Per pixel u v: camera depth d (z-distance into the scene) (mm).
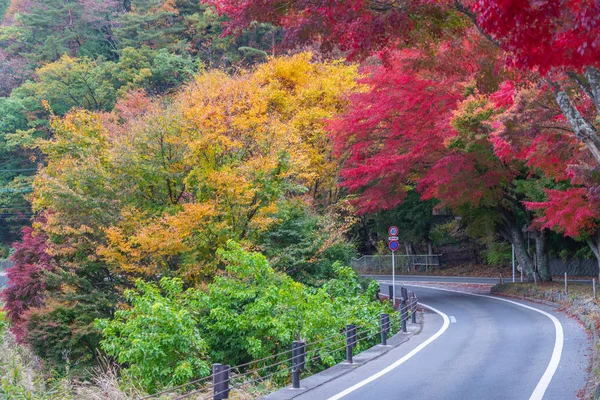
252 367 17297
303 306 17359
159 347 14617
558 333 17234
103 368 20172
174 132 21484
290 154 22938
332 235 24375
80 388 14758
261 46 51500
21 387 13695
